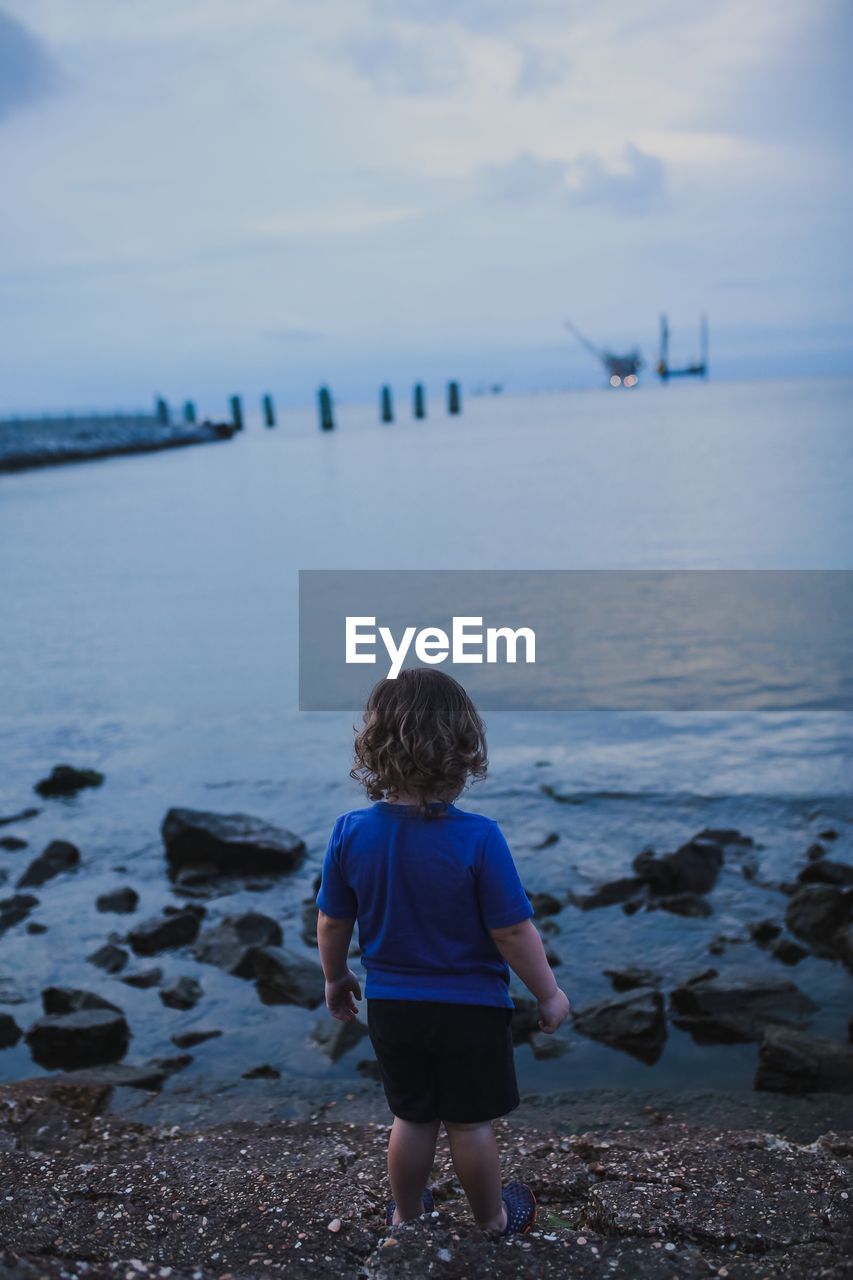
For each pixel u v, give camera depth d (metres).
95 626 15.65
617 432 68.38
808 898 5.89
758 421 72.12
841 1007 5.00
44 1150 3.61
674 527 24.12
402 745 2.25
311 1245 2.56
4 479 51.59
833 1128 3.87
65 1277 2.19
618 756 8.95
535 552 21.42
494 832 2.30
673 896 6.25
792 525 23.45
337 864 2.40
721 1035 4.80
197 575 20.30
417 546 23.14
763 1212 2.64
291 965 5.46
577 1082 4.46
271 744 9.72
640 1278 2.30
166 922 6.02
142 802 8.33
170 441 78.00
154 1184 2.95
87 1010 5.06
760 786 8.12
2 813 8.16
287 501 35.28
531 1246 2.38
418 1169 2.43
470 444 63.72
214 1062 4.73
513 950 2.28
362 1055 4.76
